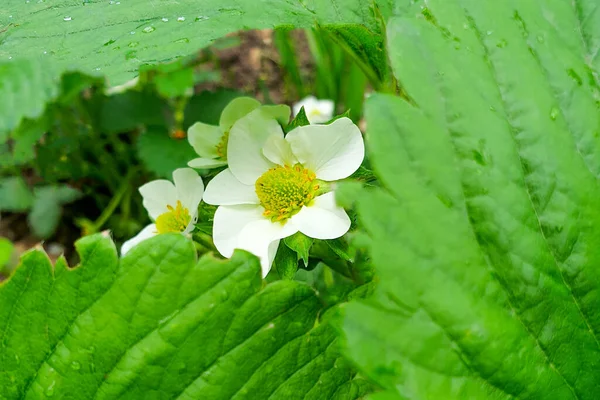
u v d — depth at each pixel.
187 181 0.21
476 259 0.16
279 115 0.20
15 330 0.18
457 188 0.17
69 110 0.29
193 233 0.21
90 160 0.30
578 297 0.17
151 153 0.26
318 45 0.30
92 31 0.20
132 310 0.18
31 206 0.30
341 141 0.19
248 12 0.20
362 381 0.18
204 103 0.26
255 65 0.36
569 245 0.17
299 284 0.18
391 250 0.16
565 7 0.19
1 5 0.21
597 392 0.17
